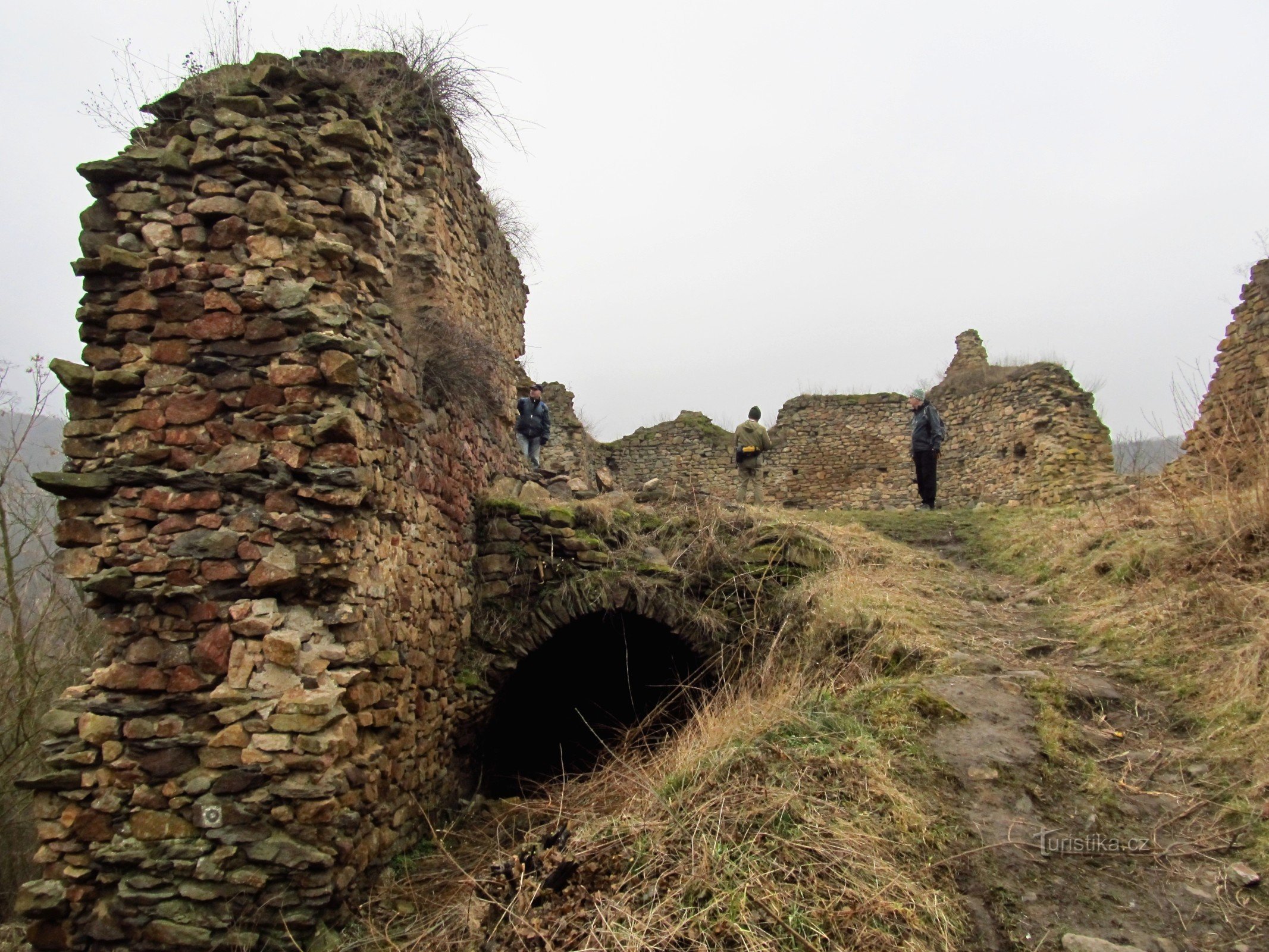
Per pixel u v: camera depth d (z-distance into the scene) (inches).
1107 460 578.9
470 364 287.0
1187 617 235.0
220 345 208.2
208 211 213.3
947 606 290.5
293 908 180.5
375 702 211.9
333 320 210.8
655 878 151.3
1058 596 294.8
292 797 184.1
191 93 236.7
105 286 212.4
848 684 233.6
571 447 716.0
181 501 199.9
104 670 194.4
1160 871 150.0
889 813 162.2
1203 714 193.2
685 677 345.7
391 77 302.0
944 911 140.1
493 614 314.5
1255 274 418.0
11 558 428.5
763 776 176.1
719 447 794.2
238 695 189.5
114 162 214.8
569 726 389.1
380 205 239.6
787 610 310.5
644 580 321.4
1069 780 177.2
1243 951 129.7
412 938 180.9
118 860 183.2
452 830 250.8
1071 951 132.3
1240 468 303.7
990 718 200.1
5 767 386.3
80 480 198.2
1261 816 156.8
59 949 183.9
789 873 145.8
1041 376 610.5
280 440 202.5
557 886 155.3
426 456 266.5
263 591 196.4
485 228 361.4
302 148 223.9
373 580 216.8
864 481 766.5
